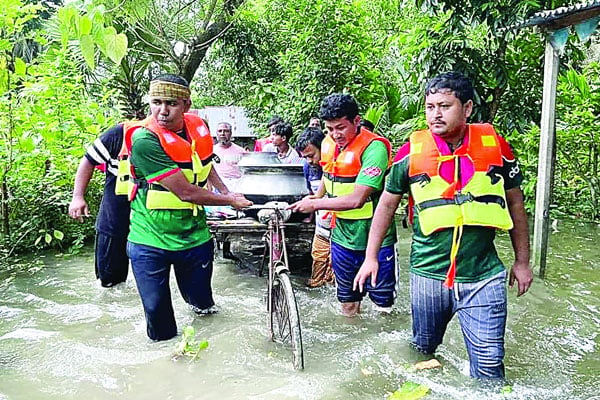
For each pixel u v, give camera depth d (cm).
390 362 341
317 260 489
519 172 310
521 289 315
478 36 707
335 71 933
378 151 383
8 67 639
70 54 756
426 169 302
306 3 939
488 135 302
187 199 370
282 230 390
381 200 329
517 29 605
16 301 475
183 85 370
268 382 317
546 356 355
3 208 638
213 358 350
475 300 300
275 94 1062
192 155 373
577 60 776
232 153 715
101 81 981
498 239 689
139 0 365
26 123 639
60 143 675
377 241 332
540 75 733
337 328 401
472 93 297
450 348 362
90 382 321
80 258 627
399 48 874
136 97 1158
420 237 315
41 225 660
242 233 474
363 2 1007
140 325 413
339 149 400
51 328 409
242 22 1273
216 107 1540
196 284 404
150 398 303
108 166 487
